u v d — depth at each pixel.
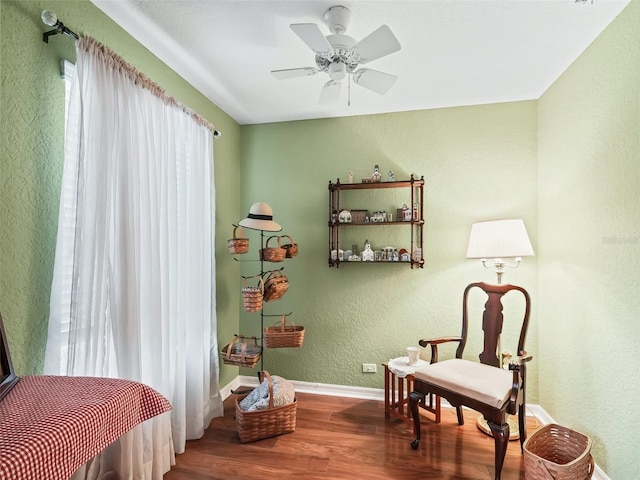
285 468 1.92
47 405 0.92
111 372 1.64
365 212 2.93
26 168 1.34
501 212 2.73
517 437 2.22
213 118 2.75
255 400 2.35
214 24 1.81
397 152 2.94
